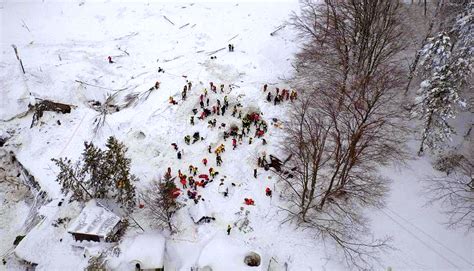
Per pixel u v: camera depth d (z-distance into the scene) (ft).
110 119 131.64
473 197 104.53
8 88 141.38
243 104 131.54
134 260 93.09
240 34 160.45
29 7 184.34
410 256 94.73
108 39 164.86
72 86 141.79
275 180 112.27
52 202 111.55
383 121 100.63
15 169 127.03
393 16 132.26
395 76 118.73
